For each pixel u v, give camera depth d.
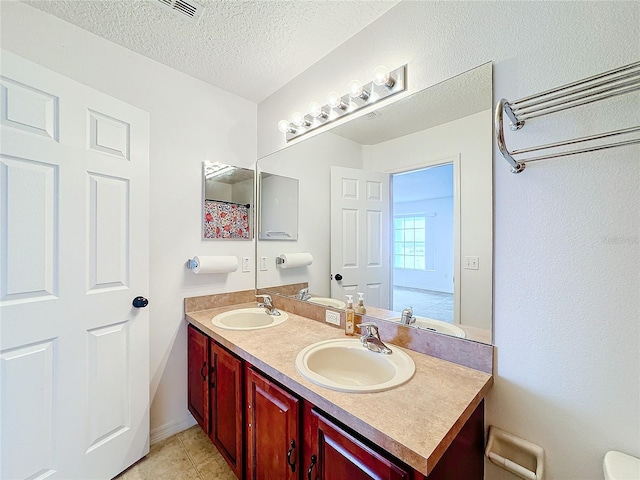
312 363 1.17
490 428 1.02
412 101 1.29
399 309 1.37
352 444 0.80
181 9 1.31
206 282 1.92
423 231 1.28
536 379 0.94
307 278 1.83
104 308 1.37
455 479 0.82
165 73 1.75
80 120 1.28
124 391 1.46
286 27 1.44
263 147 2.16
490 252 1.05
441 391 0.91
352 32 1.49
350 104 1.54
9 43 1.25
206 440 1.73
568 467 0.88
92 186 1.33
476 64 1.08
